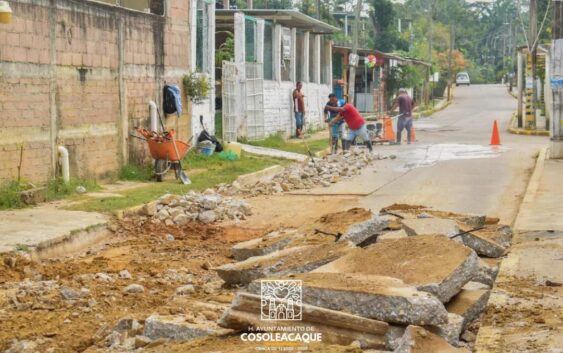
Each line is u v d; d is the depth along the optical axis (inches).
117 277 484.1
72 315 401.1
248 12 1470.2
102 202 711.1
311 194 831.1
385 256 372.5
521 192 798.5
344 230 478.9
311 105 1744.6
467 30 5625.0
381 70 2391.7
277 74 1535.4
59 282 469.7
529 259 446.6
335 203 770.8
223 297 385.7
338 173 964.0
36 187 721.6
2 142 697.0
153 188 825.5
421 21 4384.8
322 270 368.5
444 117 2315.5
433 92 3230.8
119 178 889.5
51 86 762.8
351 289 311.3
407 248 376.2
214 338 317.1
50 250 554.3
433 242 378.6
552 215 609.3
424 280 342.3
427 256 365.1
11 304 426.9
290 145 1371.8
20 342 355.3
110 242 613.3
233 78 1290.6
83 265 521.3
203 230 655.8
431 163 1075.3
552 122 1054.4
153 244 601.0
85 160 825.5
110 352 330.3
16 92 713.0
